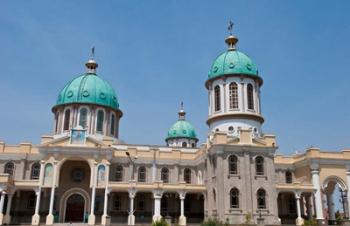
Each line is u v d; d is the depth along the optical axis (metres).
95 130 59.16
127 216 53.06
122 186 49.91
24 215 51.19
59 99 61.66
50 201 48.44
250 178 47.66
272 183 48.28
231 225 41.66
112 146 56.47
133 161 56.50
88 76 63.56
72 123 58.75
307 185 50.78
